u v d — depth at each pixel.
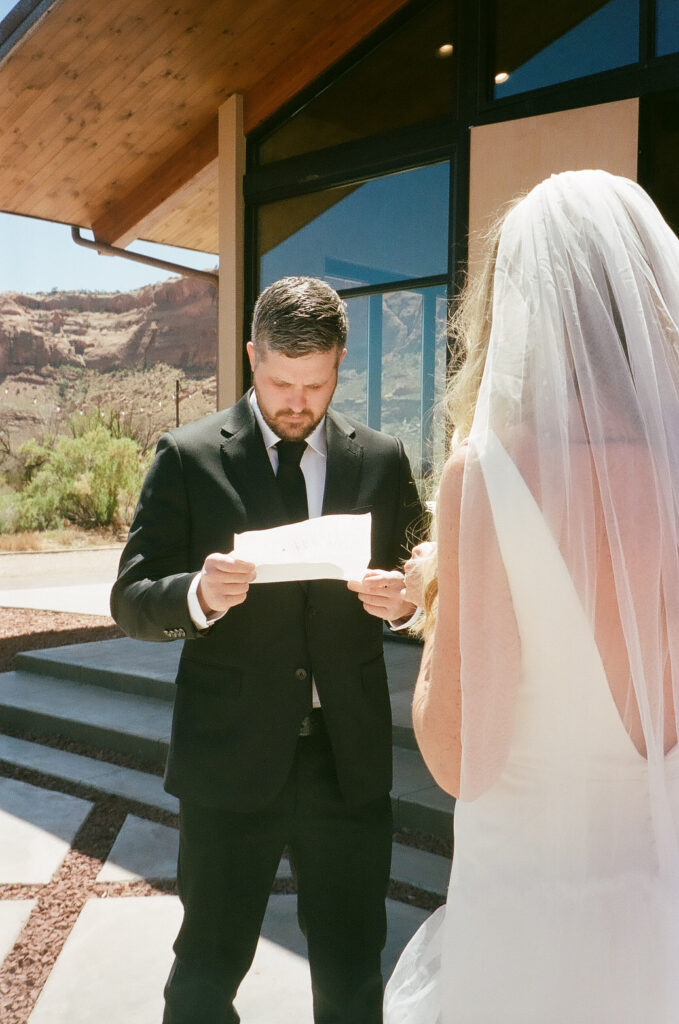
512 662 1.04
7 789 4.29
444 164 5.64
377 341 6.14
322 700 1.72
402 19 5.71
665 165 4.79
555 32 5.03
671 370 1.09
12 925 3.04
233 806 1.69
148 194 7.71
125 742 4.70
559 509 1.02
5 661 6.42
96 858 3.56
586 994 1.01
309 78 6.16
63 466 22.19
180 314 44.09
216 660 1.75
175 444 1.78
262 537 1.55
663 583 1.03
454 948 1.12
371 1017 1.69
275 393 1.68
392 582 1.55
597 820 1.03
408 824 3.61
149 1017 2.52
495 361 1.09
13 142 6.98
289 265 6.55
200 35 5.86
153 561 1.73
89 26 5.64
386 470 1.87
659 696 1.02
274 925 3.00
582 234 1.08
